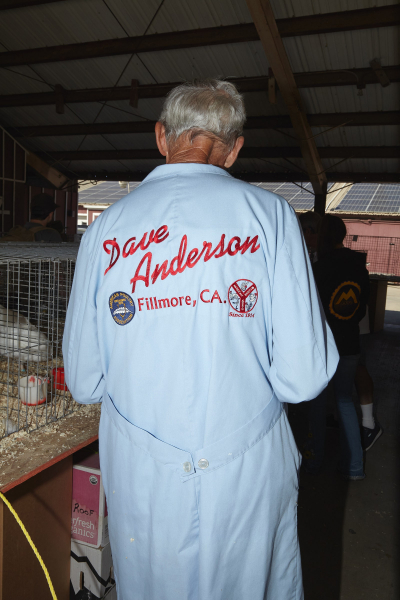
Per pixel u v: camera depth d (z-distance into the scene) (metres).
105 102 7.23
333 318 2.23
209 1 4.99
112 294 0.83
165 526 0.80
